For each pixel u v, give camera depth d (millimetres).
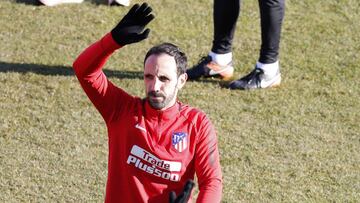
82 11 29844
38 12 29562
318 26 29938
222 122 23250
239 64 27125
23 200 19203
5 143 21594
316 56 27844
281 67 26953
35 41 27594
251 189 20141
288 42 28672
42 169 20500
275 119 23625
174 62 12953
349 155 21953
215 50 25781
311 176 20875
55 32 28266
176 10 30344
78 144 21719
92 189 19781
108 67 26094
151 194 13289
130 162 13297
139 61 26719
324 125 23484
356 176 20953
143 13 12609
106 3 30516
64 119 22922
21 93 24219
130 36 12562
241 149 21906
